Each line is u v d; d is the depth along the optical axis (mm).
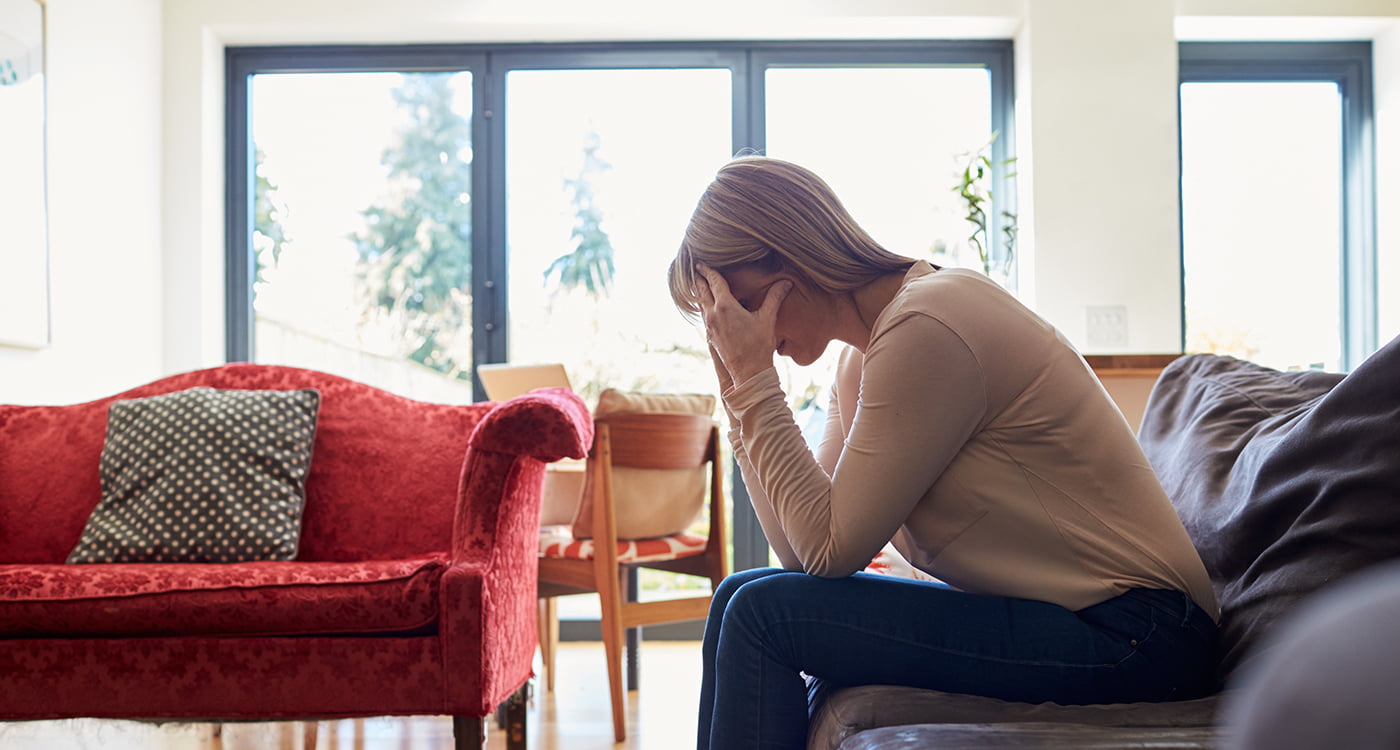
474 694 1864
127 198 3703
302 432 2416
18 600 1863
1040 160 3961
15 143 3041
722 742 1090
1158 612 1073
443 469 2459
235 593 1869
